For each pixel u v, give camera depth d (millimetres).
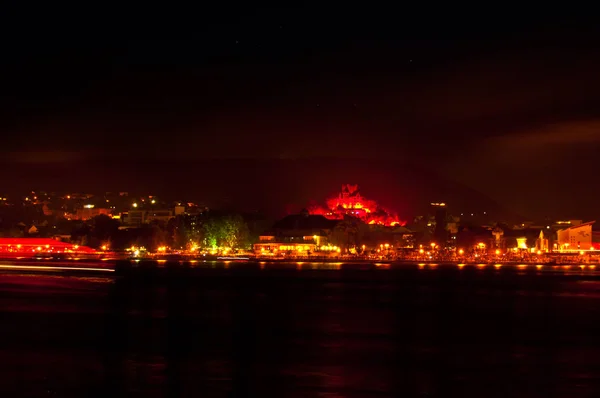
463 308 96312
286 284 137000
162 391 47312
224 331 72438
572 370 54938
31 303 95438
